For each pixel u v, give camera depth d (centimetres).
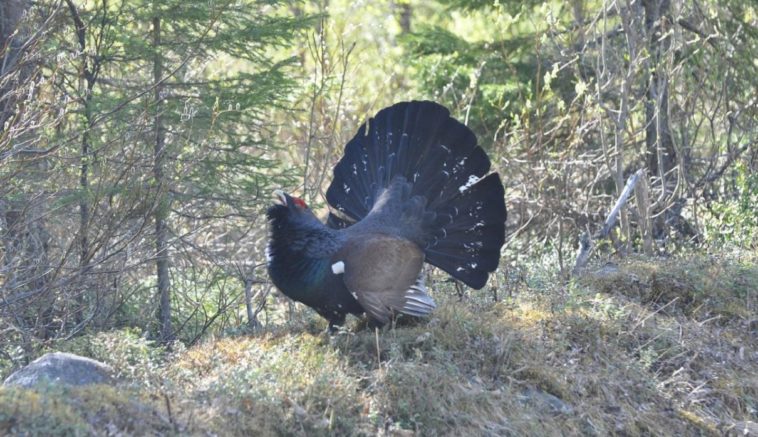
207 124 1505
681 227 1977
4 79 1244
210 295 1719
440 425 1005
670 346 1258
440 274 1595
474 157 1238
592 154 2095
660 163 1738
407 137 1266
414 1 3725
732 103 2319
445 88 2103
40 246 1357
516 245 1852
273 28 1534
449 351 1116
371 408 994
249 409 952
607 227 1603
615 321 1263
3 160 1209
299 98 1969
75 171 1422
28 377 939
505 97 2278
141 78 1670
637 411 1119
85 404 863
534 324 1221
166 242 1475
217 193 1568
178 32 1541
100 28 1521
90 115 1425
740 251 1585
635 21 1845
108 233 1296
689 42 1791
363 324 1195
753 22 2231
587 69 2203
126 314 1521
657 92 1814
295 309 1563
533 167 1942
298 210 1098
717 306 1393
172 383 980
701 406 1164
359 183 1283
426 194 1235
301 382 1011
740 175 1755
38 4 1382
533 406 1074
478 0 2391
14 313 1235
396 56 2602
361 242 1083
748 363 1269
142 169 1434
